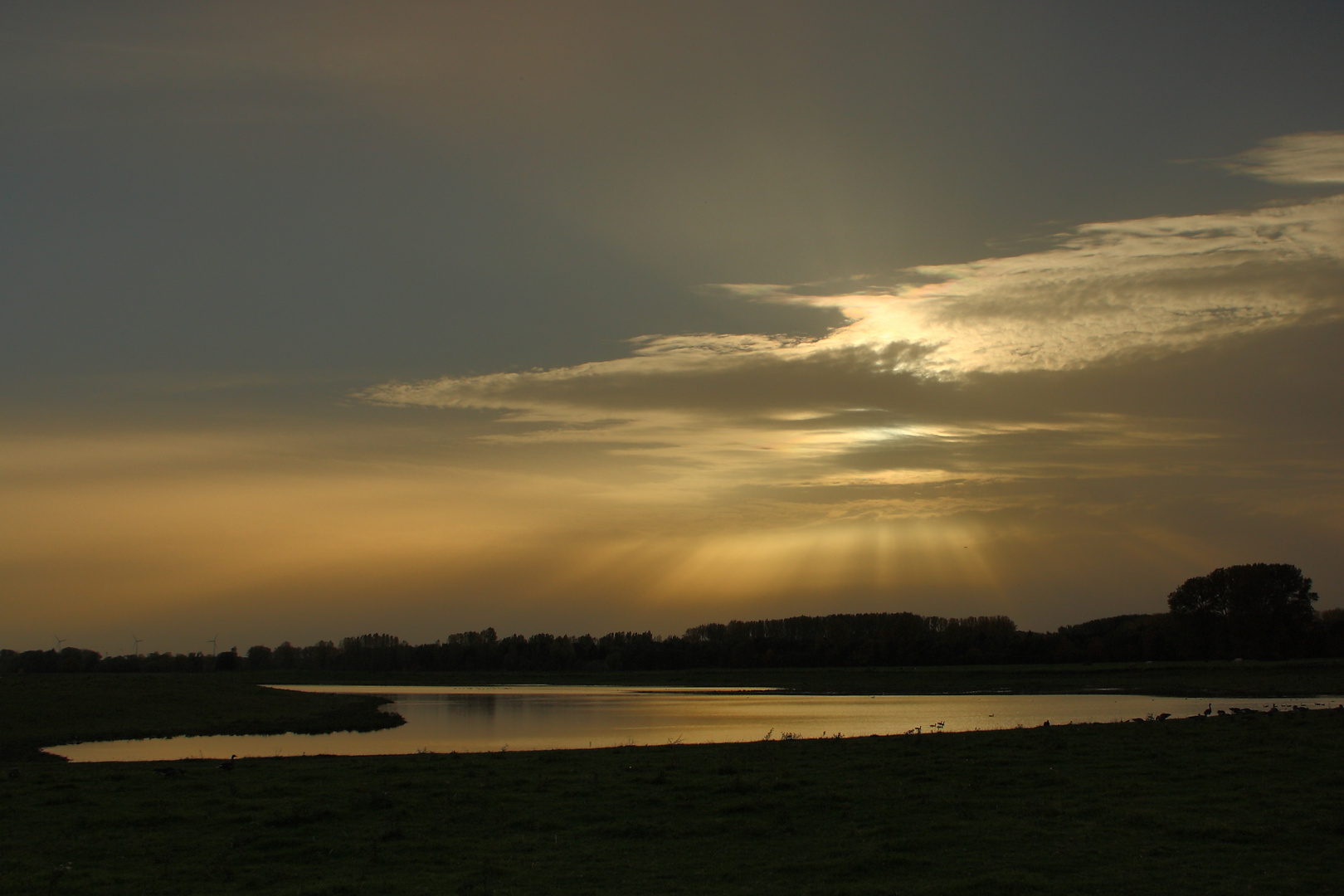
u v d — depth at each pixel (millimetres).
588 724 74875
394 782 30922
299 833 24188
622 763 35125
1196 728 41812
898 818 24516
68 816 26328
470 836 23719
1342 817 22891
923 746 38375
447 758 37938
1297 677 117438
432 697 134875
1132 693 104562
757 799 27188
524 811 26375
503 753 39875
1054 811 24750
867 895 18062
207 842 23422
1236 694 97312
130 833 24438
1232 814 23906
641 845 22594
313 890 19109
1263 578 152875
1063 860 20062
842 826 23906
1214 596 160250
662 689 159000
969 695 112000
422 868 20953
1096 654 185125
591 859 21453
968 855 20781
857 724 69438
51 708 71312
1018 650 195250
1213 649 160375
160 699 83125
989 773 30578
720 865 20672
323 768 34531
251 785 30438
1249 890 17766
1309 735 37312
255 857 22062
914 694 121188
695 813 25906
